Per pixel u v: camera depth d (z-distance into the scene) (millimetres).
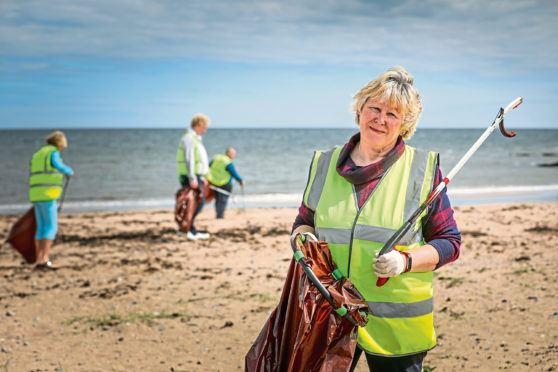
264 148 64438
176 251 9102
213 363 4383
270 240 10070
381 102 2172
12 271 7750
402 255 2039
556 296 5875
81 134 126938
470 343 4582
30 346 4805
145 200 19469
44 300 6270
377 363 2168
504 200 18328
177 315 5613
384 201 2180
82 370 4258
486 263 7688
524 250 8594
